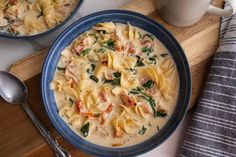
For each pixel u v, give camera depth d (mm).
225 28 575
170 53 540
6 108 526
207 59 563
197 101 548
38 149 514
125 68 527
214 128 527
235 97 530
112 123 501
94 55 532
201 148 522
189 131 530
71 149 513
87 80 519
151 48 541
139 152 488
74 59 525
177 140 541
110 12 538
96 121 503
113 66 521
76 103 509
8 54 563
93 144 494
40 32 555
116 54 533
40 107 529
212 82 538
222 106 531
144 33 551
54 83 517
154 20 545
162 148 536
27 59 545
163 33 538
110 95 515
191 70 558
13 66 540
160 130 505
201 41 570
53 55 518
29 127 521
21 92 528
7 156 509
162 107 512
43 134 508
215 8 539
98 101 508
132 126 504
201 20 578
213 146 523
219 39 572
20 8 574
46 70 508
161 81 520
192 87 550
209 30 574
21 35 547
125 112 508
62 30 577
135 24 550
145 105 510
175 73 533
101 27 539
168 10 544
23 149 512
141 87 521
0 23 562
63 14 566
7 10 569
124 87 517
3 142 513
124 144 497
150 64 534
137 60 534
